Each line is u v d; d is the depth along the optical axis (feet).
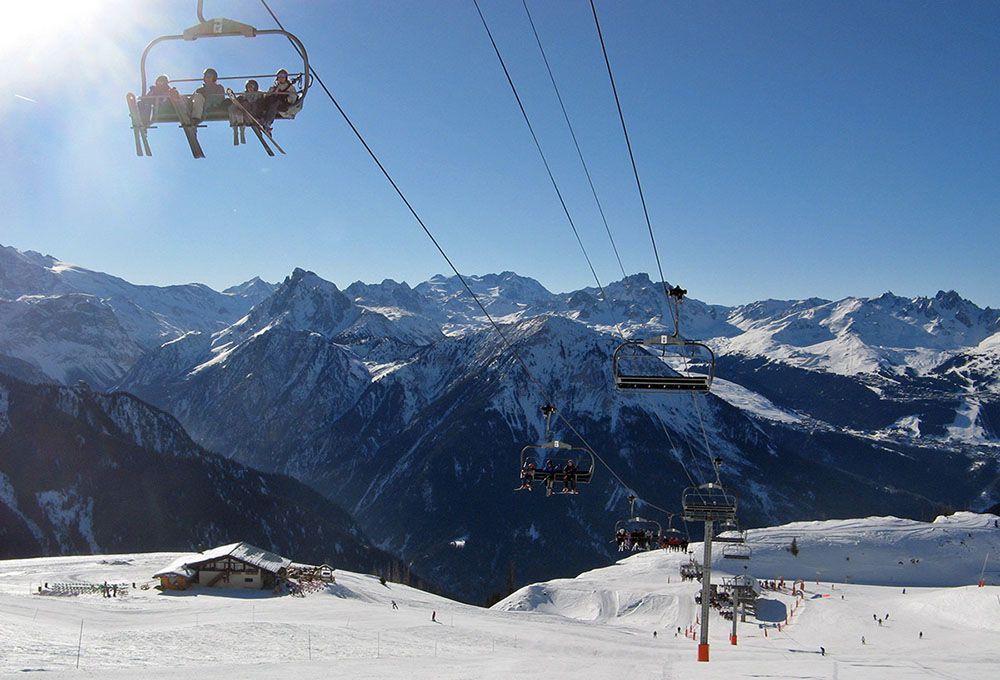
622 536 163.43
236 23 39.68
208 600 306.35
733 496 166.81
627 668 150.82
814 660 201.57
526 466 116.57
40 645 144.46
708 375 79.92
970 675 149.59
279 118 40.42
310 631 213.05
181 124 40.65
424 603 394.11
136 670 122.11
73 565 402.11
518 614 404.57
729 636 385.29
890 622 412.36
